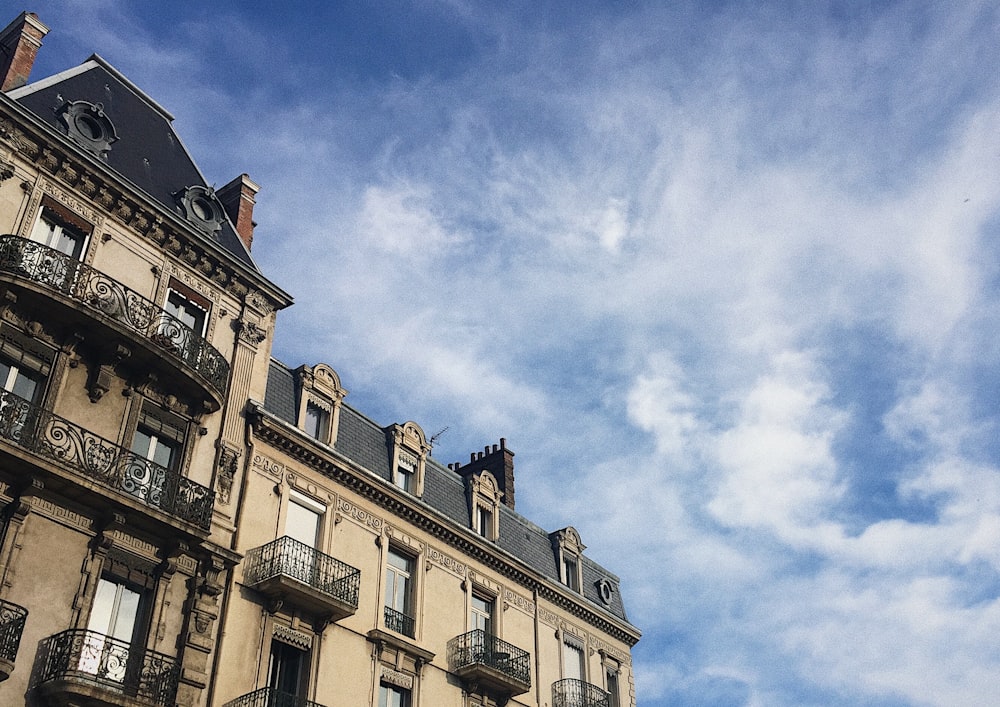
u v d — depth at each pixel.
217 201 27.02
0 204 20.81
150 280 23.80
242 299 26.36
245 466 24.33
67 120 23.34
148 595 20.77
